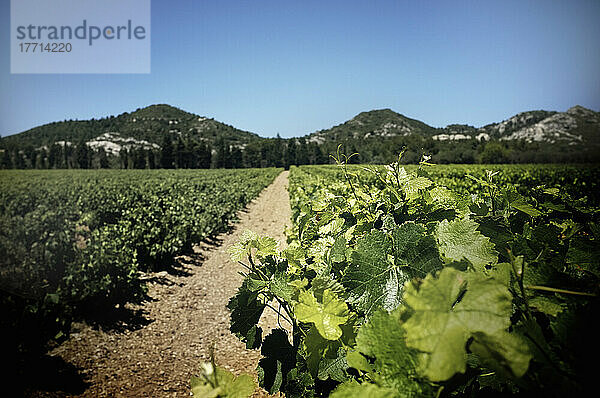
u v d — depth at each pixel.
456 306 0.44
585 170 25.08
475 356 0.58
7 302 4.72
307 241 1.81
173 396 4.51
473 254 0.85
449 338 0.40
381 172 1.55
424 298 0.42
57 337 4.93
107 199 16.00
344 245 1.15
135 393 4.46
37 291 5.67
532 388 0.50
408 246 0.83
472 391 0.59
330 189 2.62
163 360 5.22
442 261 0.83
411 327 0.41
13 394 3.91
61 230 8.24
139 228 9.09
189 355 5.43
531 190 1.65
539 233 1.01
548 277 0.66
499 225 1.12
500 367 0.42
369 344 0.57
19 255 7.28
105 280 5.92
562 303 0.65
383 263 0.85
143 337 5.68
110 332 5.55
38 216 10.84
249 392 0.59
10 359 4.23
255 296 1.07
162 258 8.73
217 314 6.86
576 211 1.46
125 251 7.34
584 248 0.90
